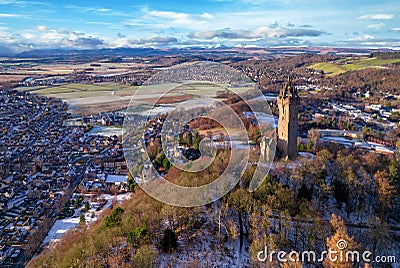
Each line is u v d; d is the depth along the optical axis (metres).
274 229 84.00
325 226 86.88
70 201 148.75
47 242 115.56
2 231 126.31
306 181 99.75
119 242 77.25
